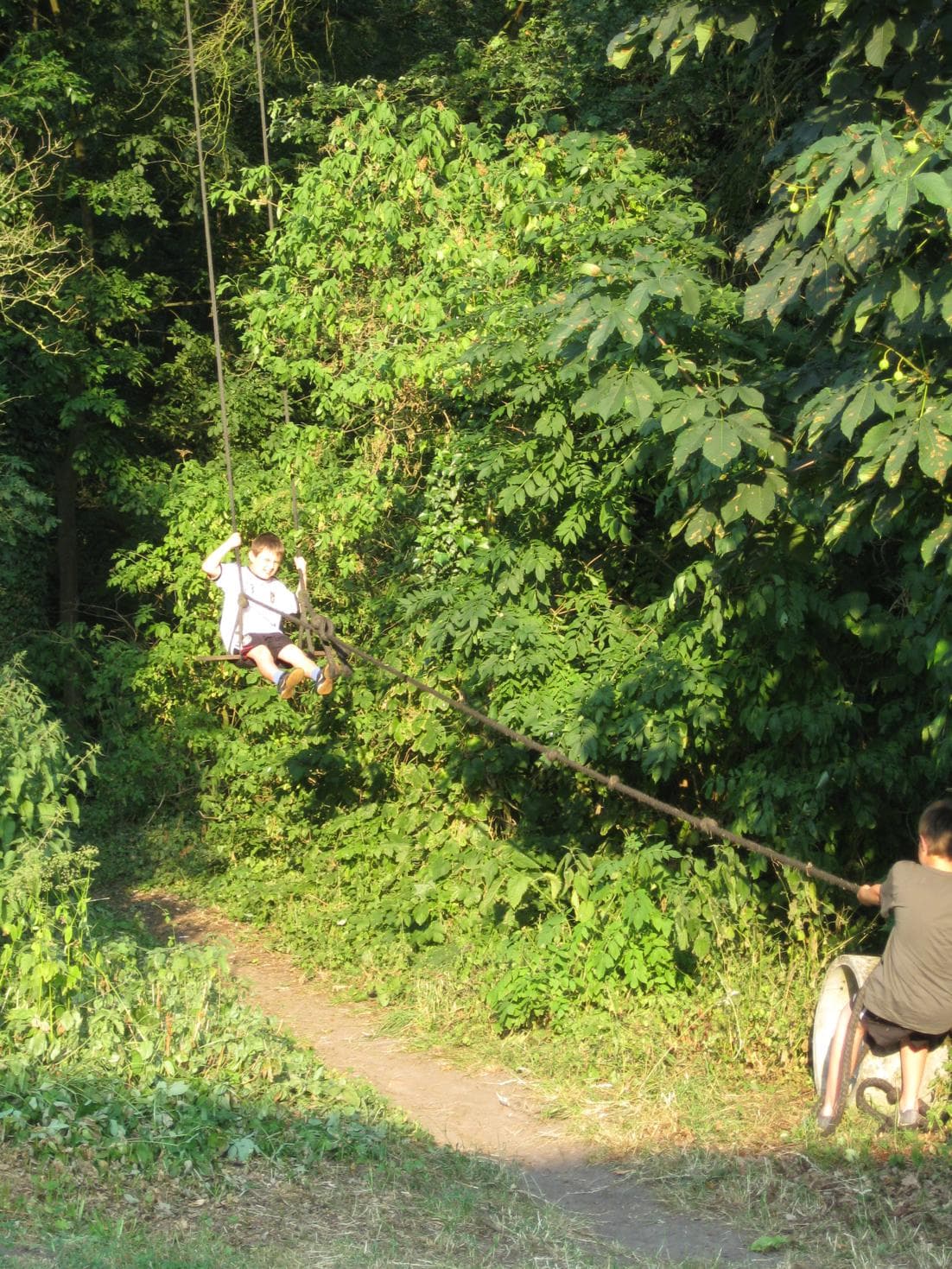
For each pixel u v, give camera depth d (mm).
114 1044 7727
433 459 14398
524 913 11984
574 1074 9359
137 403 21875
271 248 14125
